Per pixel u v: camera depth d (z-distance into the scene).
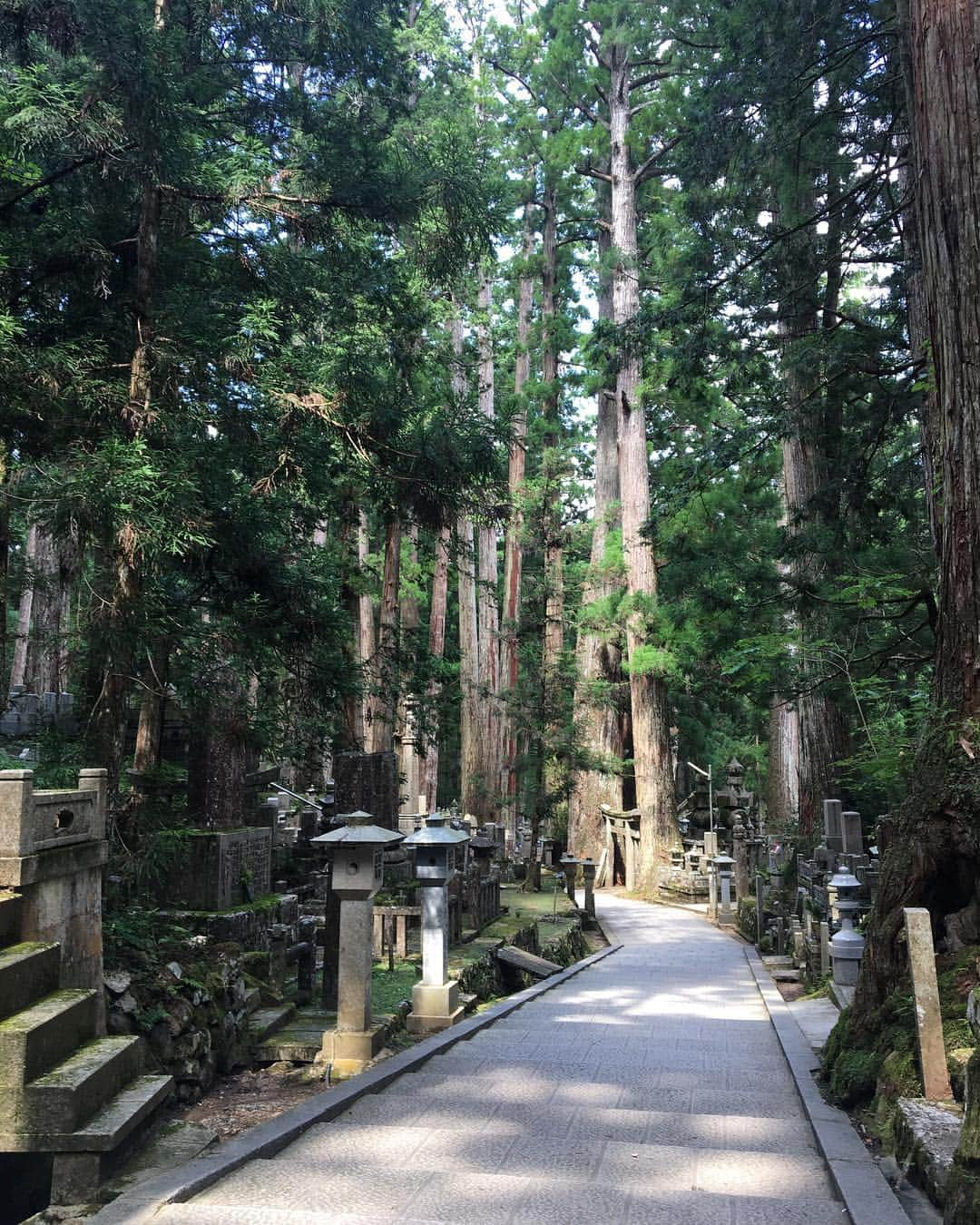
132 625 7.43
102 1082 4.00
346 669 10.70
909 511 14.75
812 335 13.81
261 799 15.40
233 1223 3.21
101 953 4.93
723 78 12.48
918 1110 3.96
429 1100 4.98
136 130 7.32
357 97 9.39
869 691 12.09
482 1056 6.25
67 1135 3.65
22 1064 3.71
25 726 15.82
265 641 9.97
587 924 18.16
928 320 5.78
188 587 10.04
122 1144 3.89
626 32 23.92
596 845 28.66
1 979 3.94
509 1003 8.75
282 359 8.49
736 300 13.91
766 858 17.56
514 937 12.27
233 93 9.20
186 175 8.21
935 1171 3.38
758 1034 7.20
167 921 7.29
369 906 6.16
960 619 5.38
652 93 27.75
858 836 10.62
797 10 11.04
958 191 5.50
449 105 24.19
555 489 25.06
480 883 12.82
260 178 8.65
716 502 18.53
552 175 28.30
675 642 23.83
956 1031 4.50
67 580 8.91
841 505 15.12
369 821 6.23
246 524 9.48
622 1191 3.51
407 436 8.95
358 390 8.61
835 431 14.41
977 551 5.33
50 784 7.12
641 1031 7.30
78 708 8.80
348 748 12.47
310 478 9.70
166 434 7.88
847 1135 4.23
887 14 10.70
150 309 8.23
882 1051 4.84
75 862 4.69
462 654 27.92
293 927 8.15
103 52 6.78
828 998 8.47
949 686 5.41
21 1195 4.18
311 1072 5.86
